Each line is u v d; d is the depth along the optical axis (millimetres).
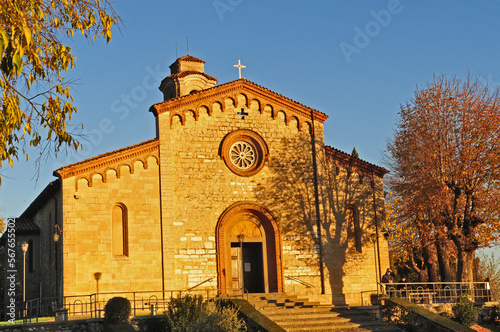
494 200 36625
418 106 39625
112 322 27844
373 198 40031
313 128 39500
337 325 31219
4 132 14469
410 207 39906
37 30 14336
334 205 39000
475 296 36469
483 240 37000
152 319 29000
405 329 31281
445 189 37625
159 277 34500
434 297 35906
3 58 13312
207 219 36125
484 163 36812
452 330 28766
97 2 15570
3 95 13969
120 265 33906
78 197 33719
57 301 35562
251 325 28391
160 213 35188
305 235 37906
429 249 45594
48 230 40344
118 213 34750
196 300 29266
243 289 33531
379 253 39281
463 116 37844
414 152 39219
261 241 37469
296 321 31094
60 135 15914
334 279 37875
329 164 39531
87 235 33594
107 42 15820
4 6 13367
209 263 35594
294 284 37031
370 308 33281
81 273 33156
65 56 15336
